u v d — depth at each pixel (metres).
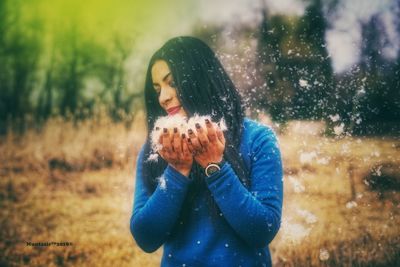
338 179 3.99
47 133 6.56
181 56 1.33
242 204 1.15
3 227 3.88
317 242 3.06
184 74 1.32
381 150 4.04
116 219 4.03
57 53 9.95
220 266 1.21
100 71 9.36
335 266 2.89
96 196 4.72
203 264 1.22
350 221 3.31
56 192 4.89
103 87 9.34
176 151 1.16
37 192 4.85
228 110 1.33
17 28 10.31
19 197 4.77
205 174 1.17
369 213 3.47
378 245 3.02
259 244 1.19
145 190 1.34
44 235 3.71
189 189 1.24
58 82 10.02
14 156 6.17
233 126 1.31
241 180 1.23
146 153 1.39
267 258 1.31
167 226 1.20
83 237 3.63
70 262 3.29
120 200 4.57
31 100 10.22
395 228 3.19
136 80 9.17
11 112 10.20
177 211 1.20
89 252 3.39
